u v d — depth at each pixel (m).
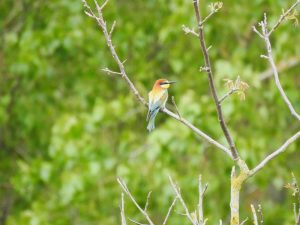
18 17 18.89
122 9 17.89
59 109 18.38
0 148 19.89
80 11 17.30
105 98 18.05
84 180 15.18
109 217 16.00
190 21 15.30
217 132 14.37
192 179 14.77
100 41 17.27
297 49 15.30
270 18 14.97
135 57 17.58
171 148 14.34
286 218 16.02
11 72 17.45
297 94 15.40
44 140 18.81
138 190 15.09
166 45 17.77
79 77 17.92
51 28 16.70
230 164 15.02
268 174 15.27
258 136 15.59
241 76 14.64
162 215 15.45
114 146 16.73
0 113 17.42
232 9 15.91
